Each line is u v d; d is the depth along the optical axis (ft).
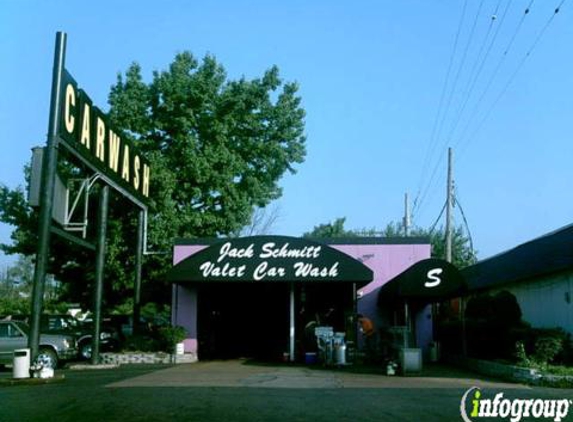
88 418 33.53
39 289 53.98
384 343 70.28
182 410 36.11
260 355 87.30
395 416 34.40
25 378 52.01
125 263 101.09
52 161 55.52
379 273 82.38
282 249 70.95
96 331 70.79
